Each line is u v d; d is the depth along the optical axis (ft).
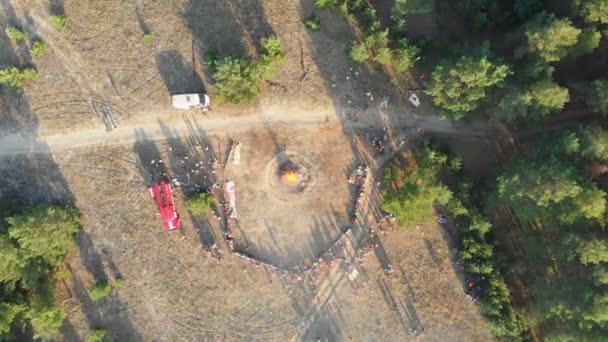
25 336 197.36
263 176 199.00
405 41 190.49
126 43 199.72
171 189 196.24
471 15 196.34
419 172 188.65
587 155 171.01
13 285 186.19
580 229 175.42
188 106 195.72
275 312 197.47
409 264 198.70
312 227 199.11
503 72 172.86
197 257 197.77
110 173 197.77
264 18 200.95
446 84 177.27
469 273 195.72
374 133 200.03
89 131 198.18
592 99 177.68
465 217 193.67
